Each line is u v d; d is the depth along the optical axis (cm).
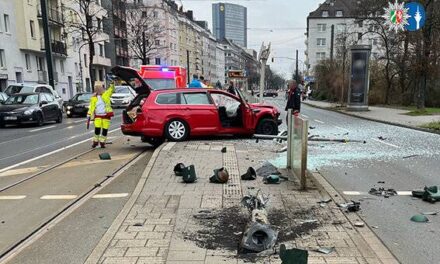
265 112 1353
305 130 681
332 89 5059
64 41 4731
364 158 1042
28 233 527
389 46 3728
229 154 992
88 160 1058
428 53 2634
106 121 1292
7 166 1021
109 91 1305
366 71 2998
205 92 1280
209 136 1348
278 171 816
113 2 6575
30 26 3991
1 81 3609
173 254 442
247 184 724
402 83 3712
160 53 8838
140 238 486
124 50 7194
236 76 3303
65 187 773
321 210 585
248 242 447
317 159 1026
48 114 2223
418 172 883
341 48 4931
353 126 1970
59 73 4709
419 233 521
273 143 1220
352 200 664
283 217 555
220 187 704
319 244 466
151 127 1226
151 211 582
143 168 927
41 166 1006
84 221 570
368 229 518
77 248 480
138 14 7625
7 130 1945
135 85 1335
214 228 517
